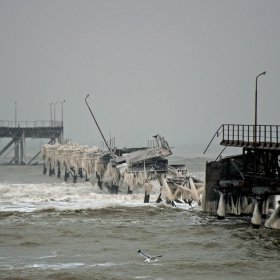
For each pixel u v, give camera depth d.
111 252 99.69
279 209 115.19
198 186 145.50
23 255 97.62
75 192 184.62
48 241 107.50
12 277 85.50
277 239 108.00
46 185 196.88
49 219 127.88
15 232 114.56
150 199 159.25
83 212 136.00
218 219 127.00
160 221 125.94
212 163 132.38
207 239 108.62
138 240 108.44
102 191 189.12
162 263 92.62
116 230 116.88
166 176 151.75
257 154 117.62
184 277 86.00
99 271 88.38
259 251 100.06
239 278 85.69
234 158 130.12
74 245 104.38
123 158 180.25
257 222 115.94
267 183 114.00
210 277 86.00
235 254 98.25
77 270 88.75
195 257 96.25
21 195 173.88
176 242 106.69
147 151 174.88
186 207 142.25
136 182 161.88
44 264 92.12
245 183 121.06
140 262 93.25
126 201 156.12
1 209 141.25
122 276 86.25
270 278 85.75
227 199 127.94
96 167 195.00
